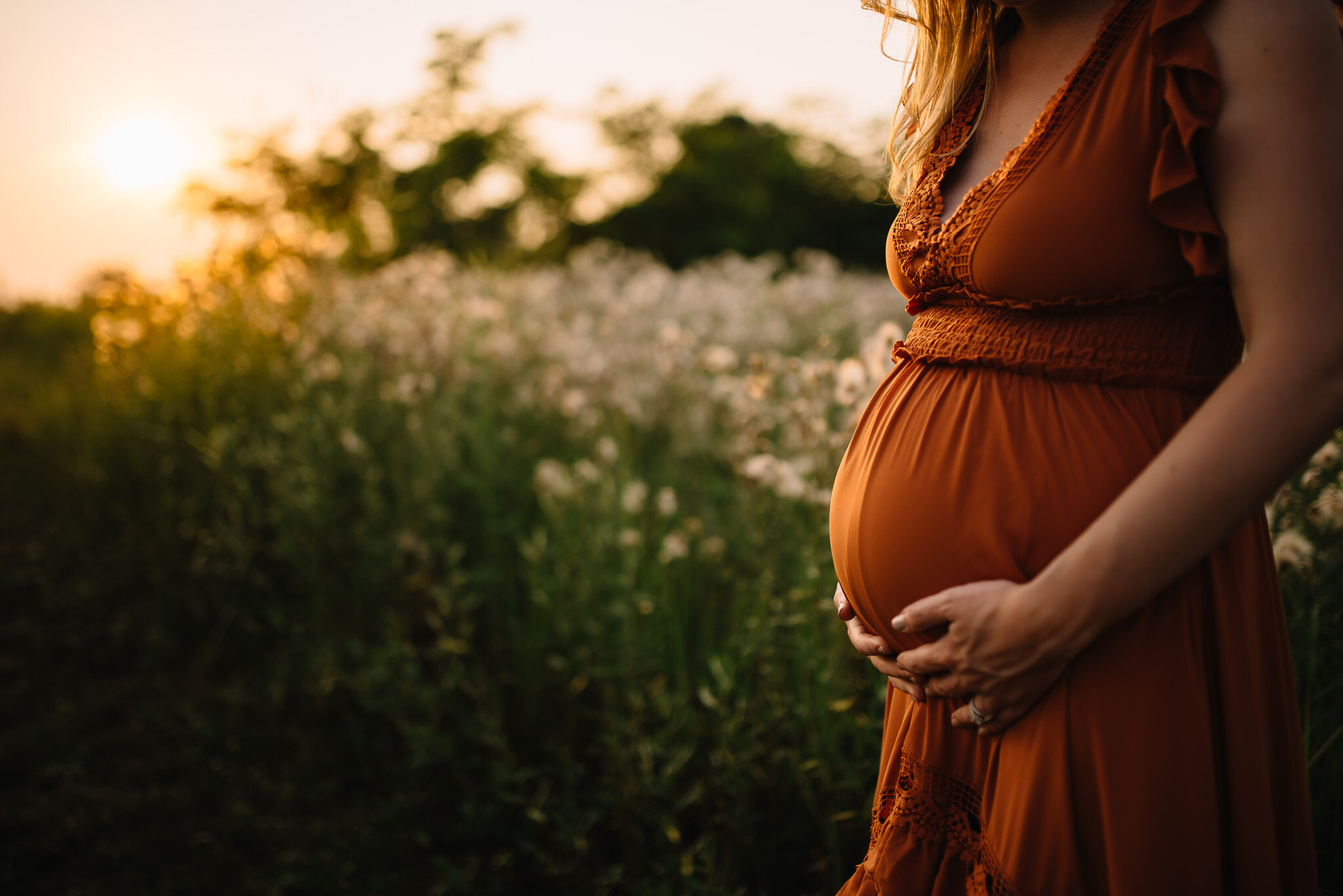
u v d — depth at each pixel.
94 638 3.40
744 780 1.99
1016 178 0.87
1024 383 0.92
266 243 5.09
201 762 2.67
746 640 2.29
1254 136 0.72
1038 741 0.87
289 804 2.48
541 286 6.11
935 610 0.90
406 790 2.43
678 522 3.45
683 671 2.43
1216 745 0.85
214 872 2.23
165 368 4.29
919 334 1.06
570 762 2.36
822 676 1.94
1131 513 0.75
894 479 1.03
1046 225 0.84
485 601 3.16
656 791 1.99
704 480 3.73
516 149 12.61
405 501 3.39
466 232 11.79
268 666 3.07
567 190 14.91
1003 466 0.91
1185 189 0.76
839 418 2.75
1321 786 1.48
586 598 2.80
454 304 5.06
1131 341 0.86
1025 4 0.92
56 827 2.40
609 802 2.19
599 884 1.98
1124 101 0.81
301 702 2.89
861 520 1.08
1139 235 0.81
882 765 1.15
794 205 19.09
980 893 0.95
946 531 0.95
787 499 2.55
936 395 1.01
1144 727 0.82
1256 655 0.88
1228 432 0.72
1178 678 0.83
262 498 3.68
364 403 3.99
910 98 1.17
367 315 4.51
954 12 1.06
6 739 2.82
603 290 6.30
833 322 5.30
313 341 4.30
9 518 4.41
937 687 0.94
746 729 2.16
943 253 0.95
